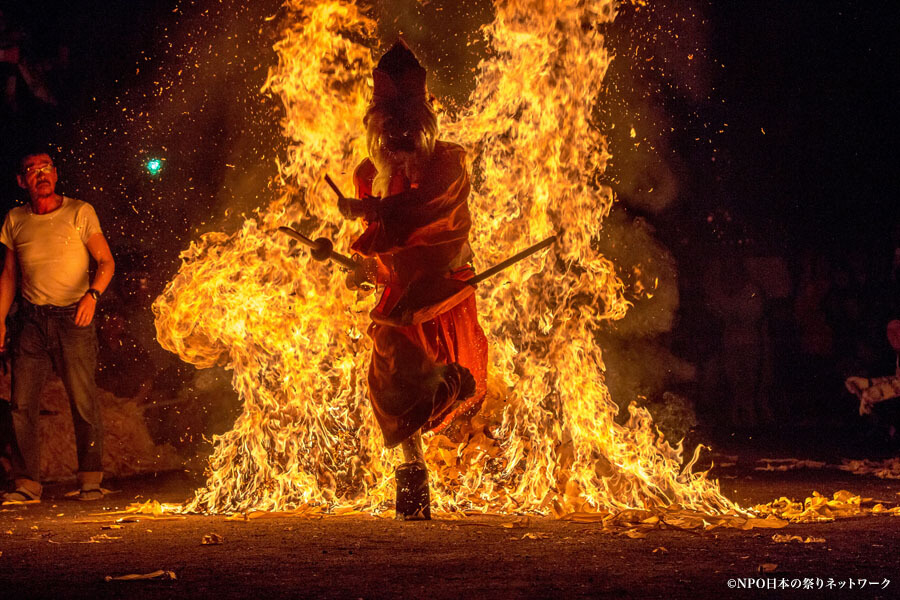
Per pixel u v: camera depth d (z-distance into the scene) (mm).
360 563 6277
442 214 7875
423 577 5824
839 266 20469
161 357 14391
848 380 15320
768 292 19484
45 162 10883
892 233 19797
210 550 6840
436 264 8023
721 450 14445
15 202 16156
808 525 7695
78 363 10656
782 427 18172
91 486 10586
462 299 8070
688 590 5441
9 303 10852
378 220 7746
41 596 5465
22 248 10711
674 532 7391
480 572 5945
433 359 8008
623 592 5395
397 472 8188
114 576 5980
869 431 16062
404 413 7902
